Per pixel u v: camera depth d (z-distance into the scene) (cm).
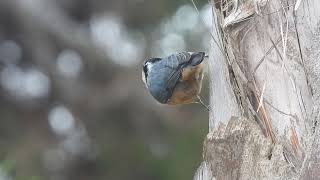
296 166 662
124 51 1766
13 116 1844
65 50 1861
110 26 1803
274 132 682
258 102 695
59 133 1798
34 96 1858
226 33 718
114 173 1697
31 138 1783
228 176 695
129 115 1706
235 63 709
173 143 1627
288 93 678
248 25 702
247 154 684
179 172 1587
